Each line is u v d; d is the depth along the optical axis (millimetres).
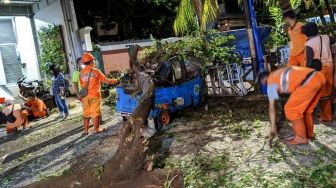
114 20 18406
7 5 15211
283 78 4445
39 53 16219
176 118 7145
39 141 7672
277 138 5086
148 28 19641
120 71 13820
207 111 7289
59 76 9906
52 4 15016
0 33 15094
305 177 3795
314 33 5059
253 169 4219
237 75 7516
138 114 5004
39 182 4191
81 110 11000
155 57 8086
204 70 7695
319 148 4430
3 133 9336
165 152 5332
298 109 4516
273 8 10047
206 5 7500
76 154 6102
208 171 4398
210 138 5641
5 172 5848
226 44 8078
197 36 8750
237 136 5516
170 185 3826
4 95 14312
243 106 7172
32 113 10562
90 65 7043
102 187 3936
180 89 6898
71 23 14539
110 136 6820
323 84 4445
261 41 7762
